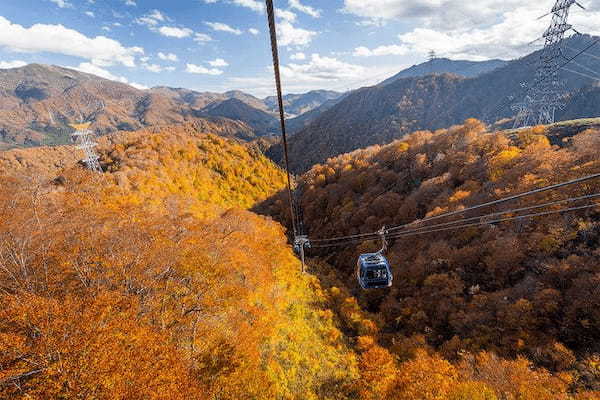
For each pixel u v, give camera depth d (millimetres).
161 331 27859
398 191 100188
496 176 73438
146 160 123250
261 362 33438
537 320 40875
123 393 19766
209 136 192875
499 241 54469
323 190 126750
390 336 49562
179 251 41062
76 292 28172
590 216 48531
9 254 31250
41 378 19453
